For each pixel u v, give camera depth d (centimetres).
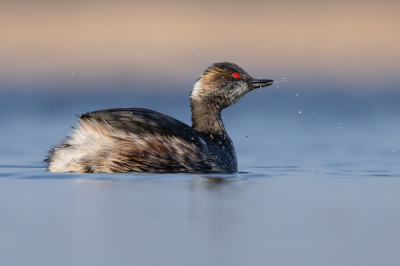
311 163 1653
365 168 1545
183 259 690
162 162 1382
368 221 877
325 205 1001
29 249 724
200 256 700
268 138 2152
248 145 2006
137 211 921
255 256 704
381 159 1711
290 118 2577
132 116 1405
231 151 1527
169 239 769
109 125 1361
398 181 1299
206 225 839
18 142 1941
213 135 1558
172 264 673
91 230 805
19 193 1070
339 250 729
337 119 2548
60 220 860
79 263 676
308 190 1160
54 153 1363
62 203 981
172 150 1388
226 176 1376
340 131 2278
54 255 702
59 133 2136
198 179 1288
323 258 700
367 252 722
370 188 1193
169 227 827
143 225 834
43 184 1173
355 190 1166
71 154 1347
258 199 1047
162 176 1318
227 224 849
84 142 1348
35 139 2008
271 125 2428
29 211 919
